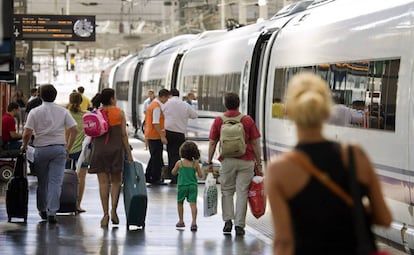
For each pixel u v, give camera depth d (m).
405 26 21.38
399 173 21.42
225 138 23.62
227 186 24.16
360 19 25.12
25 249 21.33
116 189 25.27
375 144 23.08
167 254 20.98
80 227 24.98
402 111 21.19
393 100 21.80
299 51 31.36
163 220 26.81
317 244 8.74
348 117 25.44
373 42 23.56
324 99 9.01
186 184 24.84
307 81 9.11
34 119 24.66
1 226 24.97
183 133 37.62
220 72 45.19
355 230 8.73
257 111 37.72
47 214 25.83
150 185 37.44
